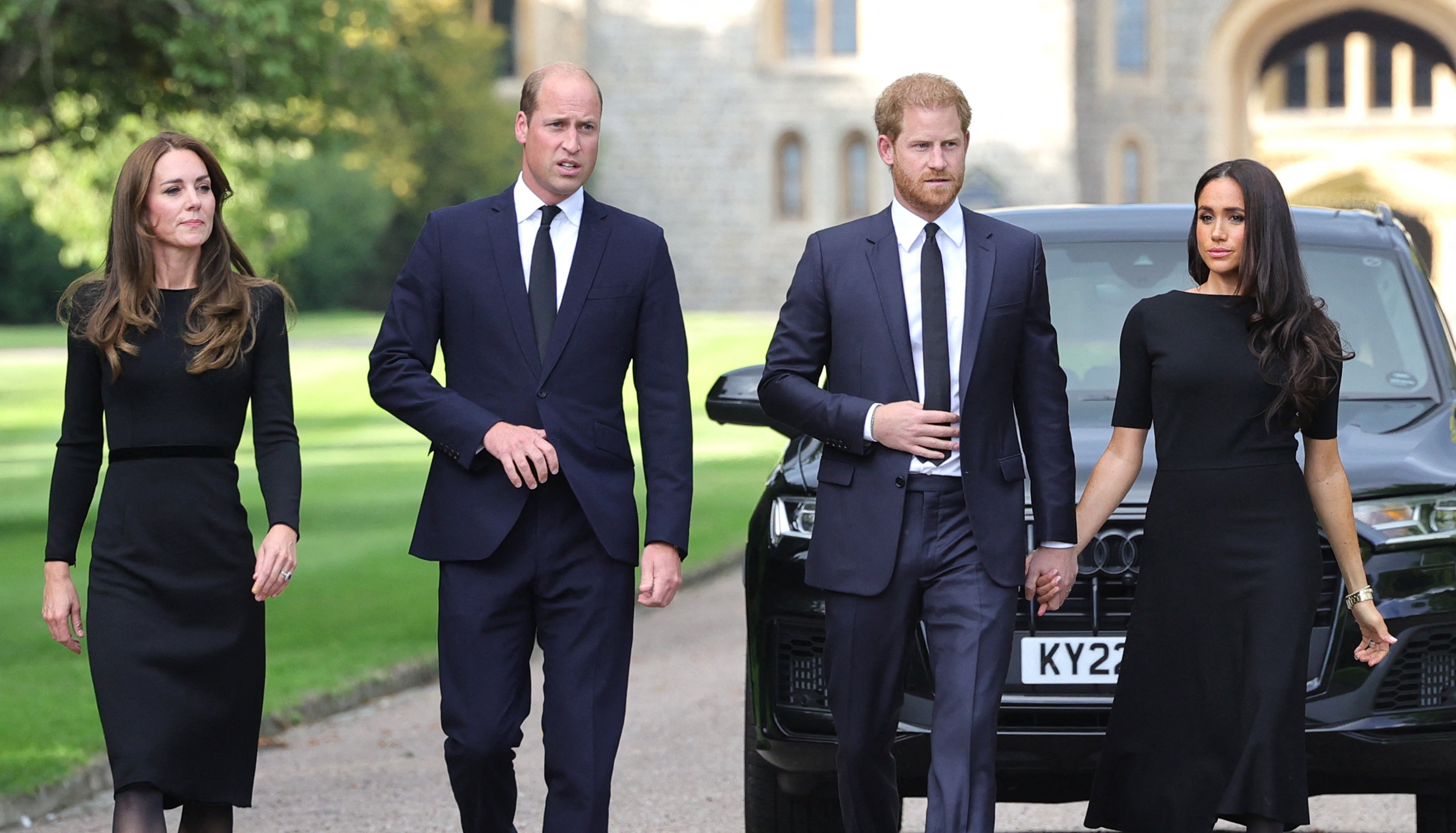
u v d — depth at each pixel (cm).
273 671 1878
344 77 3516
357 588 2509
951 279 912
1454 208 12275
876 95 11144
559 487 905
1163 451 897
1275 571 875
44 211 5497
